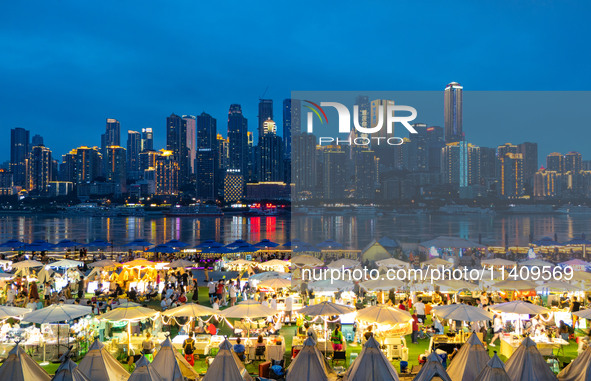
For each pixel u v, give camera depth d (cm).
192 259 5288
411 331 2436
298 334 2369
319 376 1577
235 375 1534
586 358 1542
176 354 1731
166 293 3188
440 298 2828
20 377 1414
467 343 1653
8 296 3231
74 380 1388
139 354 2181
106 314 2208
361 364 1536
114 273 3978
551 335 2245
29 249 5791
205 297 3675
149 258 5788
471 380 1580
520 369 1555
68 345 2202
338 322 2356
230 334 2577
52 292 3431
